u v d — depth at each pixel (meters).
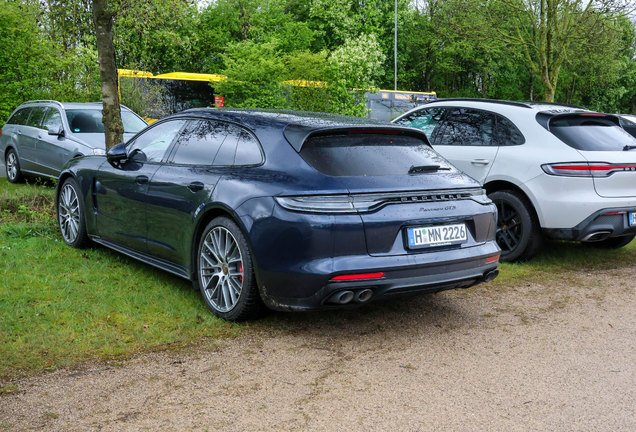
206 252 4.15
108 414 2.71
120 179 5.03
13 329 3.63
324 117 4.23
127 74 15.78
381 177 3.70
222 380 3.12
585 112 6.03
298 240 3.47
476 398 2.99
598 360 3.56
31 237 6.19
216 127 4.39
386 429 2.64
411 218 3.65
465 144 6.53
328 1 40.75
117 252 5.78
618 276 5.75
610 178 5.58
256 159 3.91
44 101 10.99
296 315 4.23
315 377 3.20
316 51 40.53
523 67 46.03
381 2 43.56
